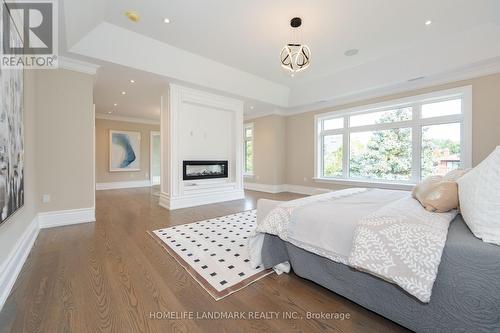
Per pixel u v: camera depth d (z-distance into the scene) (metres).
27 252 2.21
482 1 2.62
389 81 4.23
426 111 4.29
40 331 1.25
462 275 1.05
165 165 4.54
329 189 5.75
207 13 2.86
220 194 5.12
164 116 4.55
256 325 1.31
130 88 4.57
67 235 2.79
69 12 2.29
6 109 1.59
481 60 3.35
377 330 1.27
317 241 1.57
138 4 2.70
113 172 7.23
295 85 5.56
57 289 1.65
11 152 1.72
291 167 6.69
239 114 5.53
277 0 2.63
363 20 2.98
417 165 4.38
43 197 3.06
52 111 3.10
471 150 3.70
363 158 5.22
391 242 1.19
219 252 2.31
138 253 2.28
